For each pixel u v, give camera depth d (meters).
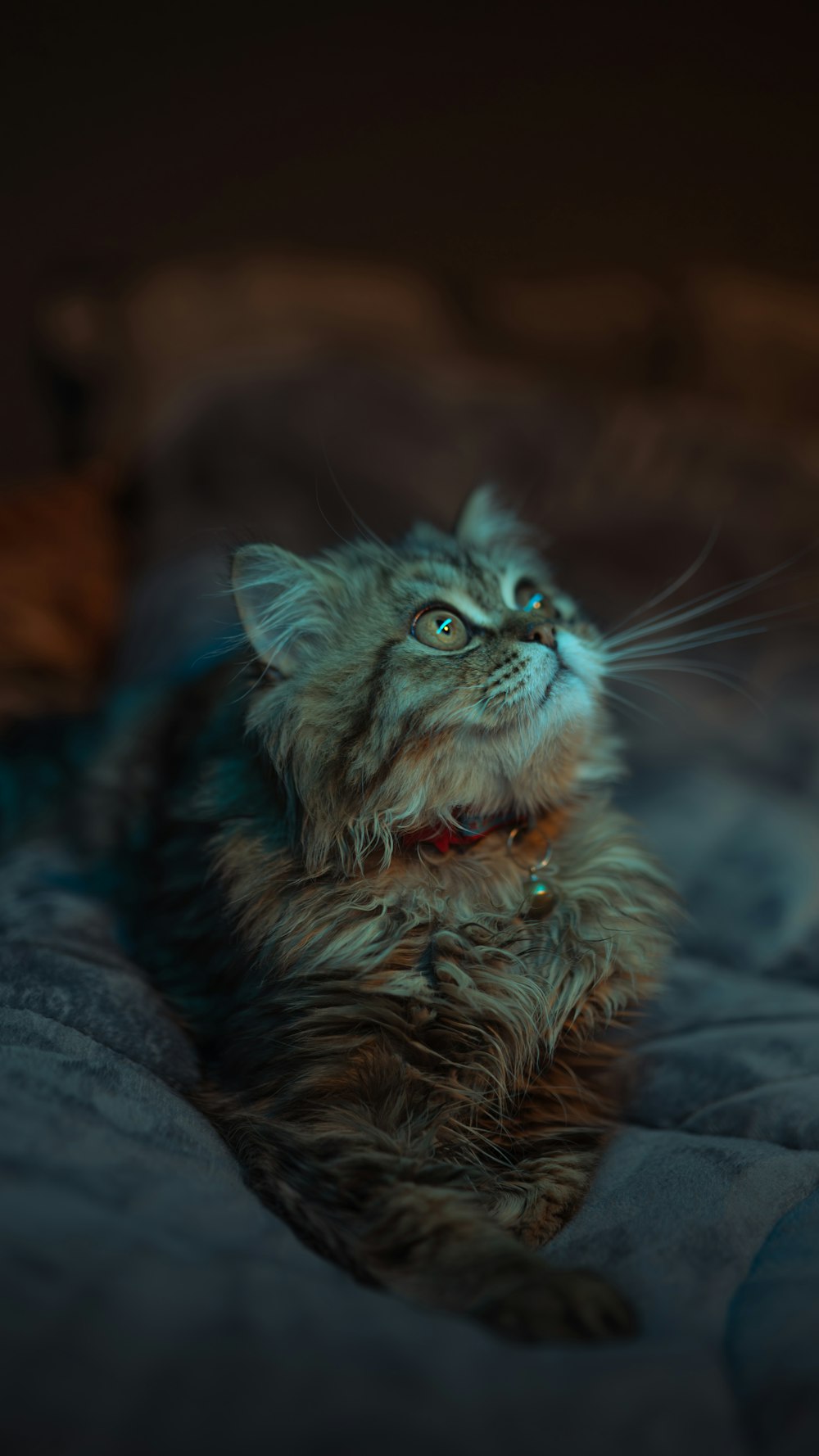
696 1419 0.42
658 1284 0.49
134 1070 0.56
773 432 1.10
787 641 0.96
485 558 0.70
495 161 1.48
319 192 1.50
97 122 1.46
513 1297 0.48
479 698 0.62
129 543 1.10
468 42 1.44
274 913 0.61
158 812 0.73
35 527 1.03
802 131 1.44
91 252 1.45
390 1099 0.57
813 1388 0.44
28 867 0.74
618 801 0.80
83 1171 0.49
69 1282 0.44
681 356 1.23
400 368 1.17
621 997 0.62
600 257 1.50
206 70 1.45
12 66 1.43
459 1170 0.55
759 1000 0.65
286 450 1.08
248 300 1.23
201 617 0.91
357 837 0.61
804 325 1.21
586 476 1.06
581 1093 0.60
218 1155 0.54
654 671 0.93
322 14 1.43
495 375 1.18
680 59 1.43
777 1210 0.52
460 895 0.63
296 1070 0.58
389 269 1.32
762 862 0.74
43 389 1.26
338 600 0.66
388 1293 0.49
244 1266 0.46
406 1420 0.40
